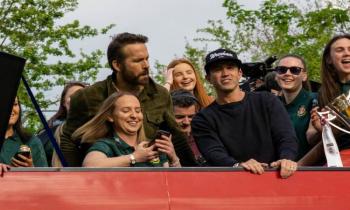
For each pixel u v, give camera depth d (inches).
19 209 303.3
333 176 331.9
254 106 376.5
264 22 1090.7
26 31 1133.7
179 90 436.8
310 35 1029.8
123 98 366.0
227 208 319.3
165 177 316.5
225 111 377.1
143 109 394.3
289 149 364.2
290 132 370.6
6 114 315.3
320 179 331.0
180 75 470.0
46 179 306.7
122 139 365.1
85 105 394.9
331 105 366.9
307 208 326.3
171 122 399.2
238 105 377.1
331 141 357.1
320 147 371.6
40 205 304.3
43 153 378.9
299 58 425.7
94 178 309.9
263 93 380.8
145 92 397.1
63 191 306.8
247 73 481.1
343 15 1022.4
